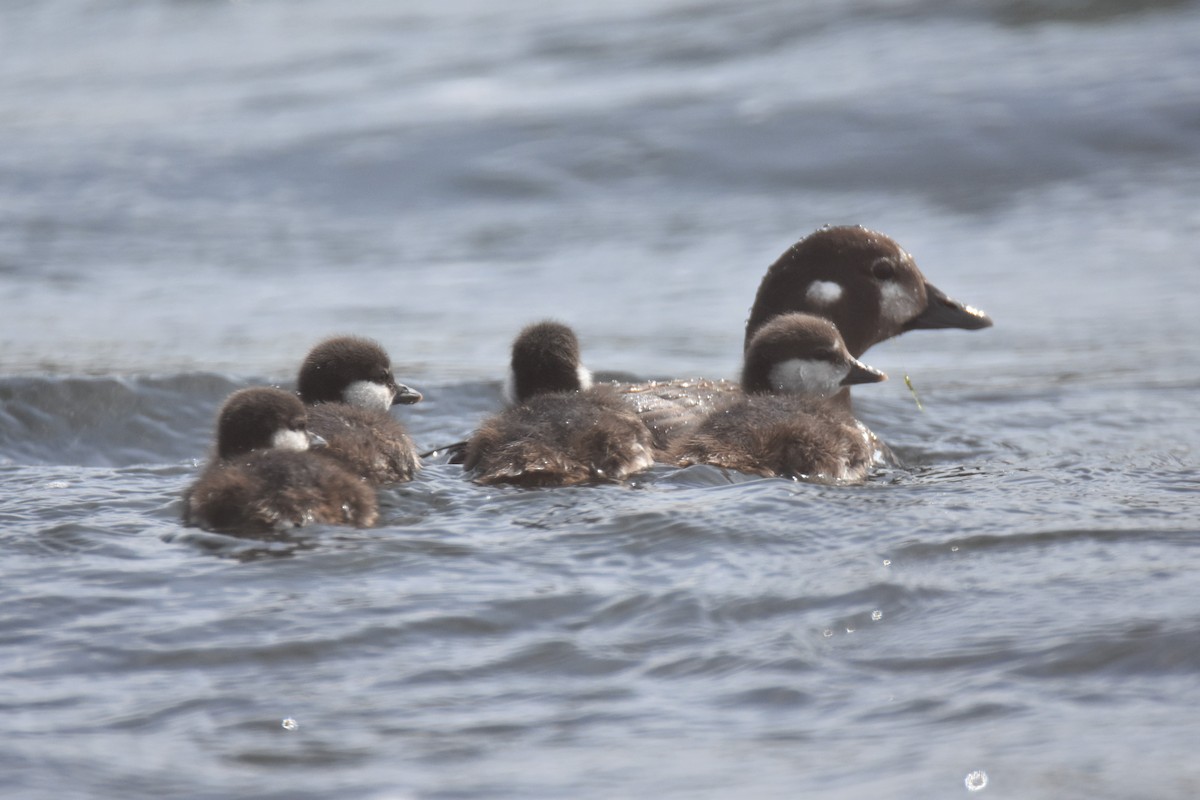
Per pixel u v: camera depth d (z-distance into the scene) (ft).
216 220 81.92
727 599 26.86
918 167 85.20
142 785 20.13
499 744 21.43
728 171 85.92
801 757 20.77
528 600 26.99
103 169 88.89
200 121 98.53
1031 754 20.43
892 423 48.88
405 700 22.89
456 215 82.64
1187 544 29.45
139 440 46.03
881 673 23.48
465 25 122.52
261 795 19.86
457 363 58.95
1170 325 63.21
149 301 69.36
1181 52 97.14
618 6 122.93
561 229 80.64
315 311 68.03
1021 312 66.44
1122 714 21.53
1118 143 86.12
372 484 36.58
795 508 32.91
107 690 23.32
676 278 73.26
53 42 130.52
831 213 81.15
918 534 30.71
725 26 111.75
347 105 100.22
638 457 37.45
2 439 45.29
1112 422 48.57
